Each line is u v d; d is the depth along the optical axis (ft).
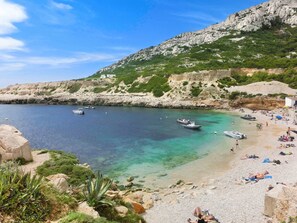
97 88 540.11
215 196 90.99
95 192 52.34
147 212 79.25
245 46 610.65
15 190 38.68
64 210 42.60
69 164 109.91
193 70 464.65
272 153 146.82
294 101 307.78
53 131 235.61
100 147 174.40
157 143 182.60
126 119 297.74
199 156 148.77
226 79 420.36
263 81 391.04
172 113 335.67
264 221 69.62
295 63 416.87
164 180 113.29
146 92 449.48
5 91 623.36
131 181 112.37
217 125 245.45
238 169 122.83
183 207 82.43
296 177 104.17
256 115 294.46
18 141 116.57
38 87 601.62
